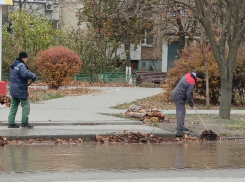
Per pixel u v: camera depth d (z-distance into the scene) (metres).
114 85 35.47
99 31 34.47
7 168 9.20
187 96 13.87
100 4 29.48
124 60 41.88
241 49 22.98
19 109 18.06
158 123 15.73
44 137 12.82
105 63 37.50
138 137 13.34
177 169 9.36
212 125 15.53
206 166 9.77
